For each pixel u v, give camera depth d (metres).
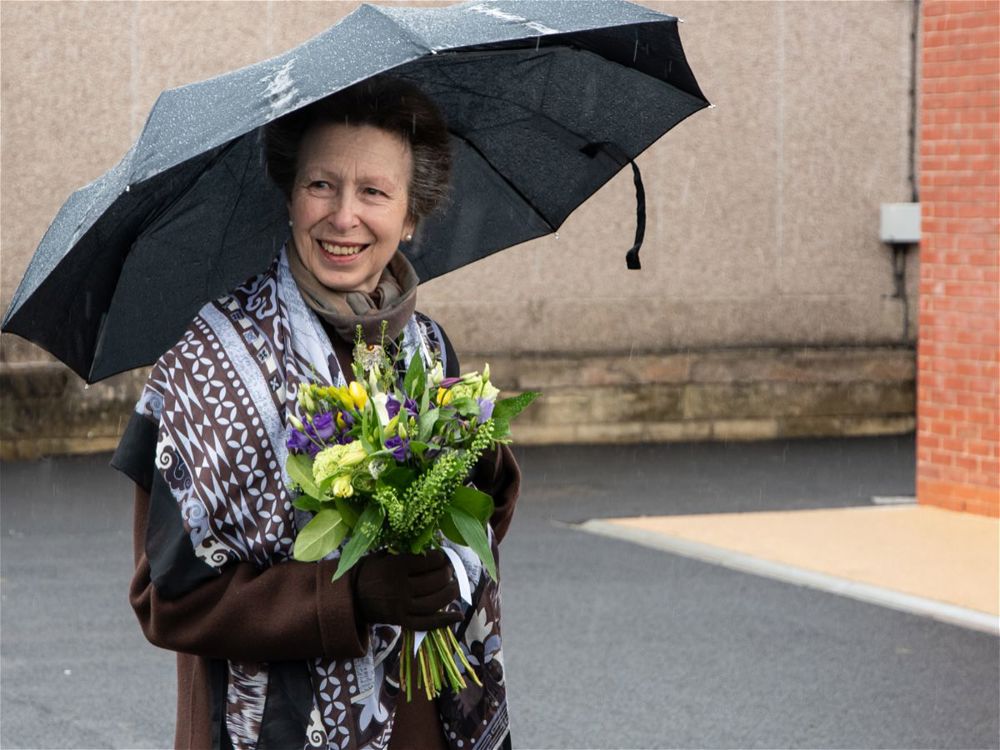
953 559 8.62
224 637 2.35
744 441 14.04
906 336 14.56
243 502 2.37
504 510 2.74
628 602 7.66
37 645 6.85
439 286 13.43
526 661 6.61
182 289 2.84
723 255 14.10
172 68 12.65
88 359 2.75
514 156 3.04
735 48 14.02
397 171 2.54
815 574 8.30
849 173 14.34
